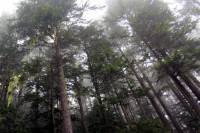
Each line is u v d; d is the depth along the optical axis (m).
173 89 19.97
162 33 13.62
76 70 14.54
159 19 15.69
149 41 15.27
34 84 14.45
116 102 11.10
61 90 11.40
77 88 15.01
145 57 14.73
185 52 12.30
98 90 12.79
